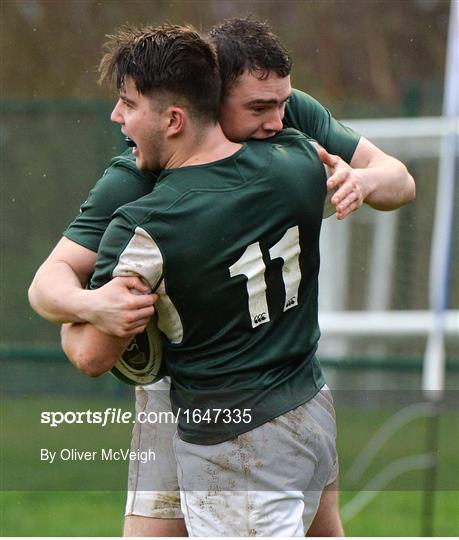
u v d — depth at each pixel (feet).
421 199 115.75
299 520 37.60
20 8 144.56
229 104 36.86
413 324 96.89
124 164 37.93
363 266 118.11
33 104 116.26
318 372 39.34
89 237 37.42
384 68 166.71
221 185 35.37
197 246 35.04
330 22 163.94
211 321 36.32
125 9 144.66
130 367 38.63
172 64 35.19
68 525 69.36
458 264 106.93
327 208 38.91
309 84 163.63
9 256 116.37
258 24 37.55
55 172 116.47
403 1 168.76
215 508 37.40
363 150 39.91
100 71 37.86
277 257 36.29
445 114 92.73
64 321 36.27
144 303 34.83
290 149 37.06
